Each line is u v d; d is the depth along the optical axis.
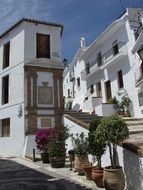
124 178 7.70
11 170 12.00
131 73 20.75
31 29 20.52
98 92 26.78
